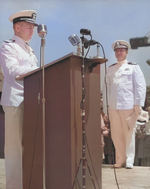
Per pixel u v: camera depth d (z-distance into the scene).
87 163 2.00
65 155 1.92
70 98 1.91
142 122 4.41
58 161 1.96
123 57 4.33
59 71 1.99
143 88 4.09
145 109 4.84
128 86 4.16
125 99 4.12
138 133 4.49
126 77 4.19
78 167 1.93
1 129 5.04
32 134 2.16
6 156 2.41
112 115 4.22
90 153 2.03
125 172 3.58
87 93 2.04
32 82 2.20
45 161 2.04
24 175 2.20
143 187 2.63
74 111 1.93
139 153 4.53
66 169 1.91
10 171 2.38
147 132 4.46
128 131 4.08
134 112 4.11
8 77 2.41
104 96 4.38
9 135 2.40
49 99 2.05
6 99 2.43
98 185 2.07
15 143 2.40
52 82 2.04
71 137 1.90
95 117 2.10
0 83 3.06
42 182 2.05
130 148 4.04
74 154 1.91
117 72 4.28
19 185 2.38
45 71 2.09
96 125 2.10
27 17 2.68
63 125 1.95
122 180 2.99
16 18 2.69
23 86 2.49
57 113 1.99
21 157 2.42
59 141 1.96
